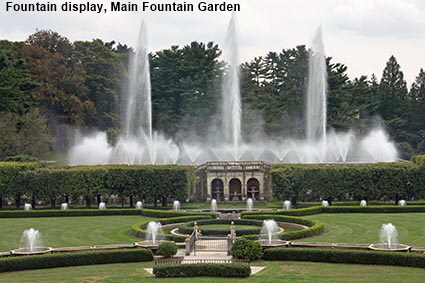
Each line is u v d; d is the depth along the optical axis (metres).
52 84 108.31
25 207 72.00
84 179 73.81
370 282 31.22
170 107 118.50
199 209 71.50
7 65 91.00
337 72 118.44
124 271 35.44
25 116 92.56
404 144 123.06
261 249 38.25
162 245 39.03
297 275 33.31
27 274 35.19
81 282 32.44
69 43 121.06
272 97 119.75
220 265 33.38
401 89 132.00
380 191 73.25
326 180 73.94
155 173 75.25
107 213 66.12
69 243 45.94
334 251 37.19
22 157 84.81
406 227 51.25
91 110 112.25
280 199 76.25
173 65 122.62
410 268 34.91
